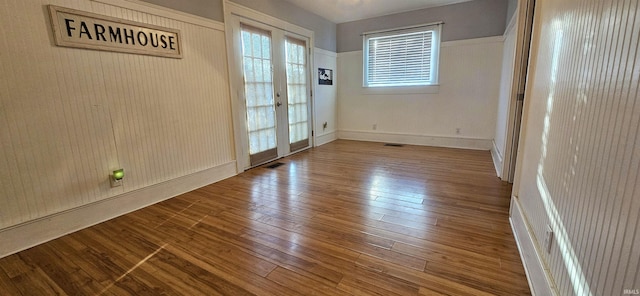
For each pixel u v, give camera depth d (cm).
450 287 138
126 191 233
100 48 208
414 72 479
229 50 314
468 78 435
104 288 142
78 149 203
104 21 209
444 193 262
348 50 529
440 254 165
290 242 182
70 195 201
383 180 304
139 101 237
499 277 144
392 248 173
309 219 215
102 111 214
